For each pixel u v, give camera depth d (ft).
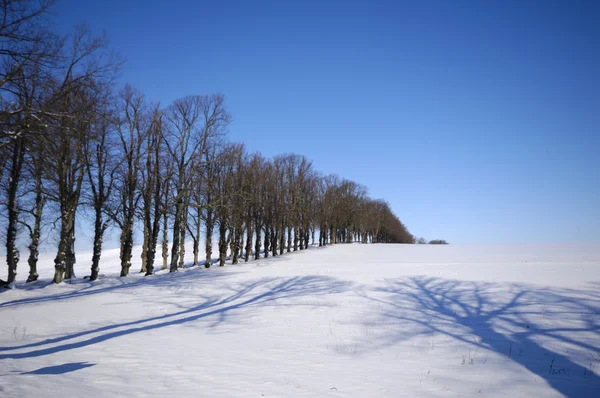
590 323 44.83
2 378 25.04
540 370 30.58
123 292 74.90
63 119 50.29
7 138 46.19
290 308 60.13
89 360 32.37
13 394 21.76
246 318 53.62
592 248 193.77
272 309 59.67
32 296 68.44
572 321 46.03
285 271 105.81
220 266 127.24
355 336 43.24
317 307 60.39
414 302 62.08
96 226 89.92
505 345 38.29
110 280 88.48
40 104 46.91
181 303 65.36
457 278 83.20
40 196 81.51
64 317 52.54
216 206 117.91
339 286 79.00
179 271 112.37
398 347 38.55
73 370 29.01
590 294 60.59
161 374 28.66
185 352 35.96
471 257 149.28
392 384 27.02
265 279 90.63
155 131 101.35
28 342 38.88
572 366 31.53
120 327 47.57
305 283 83.87
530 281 75.10
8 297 66.59
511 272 90.79
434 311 55.57
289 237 189.78
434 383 27.32
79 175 81.05
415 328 46.42
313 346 38.93
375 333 44.50
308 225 204.13
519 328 44.34
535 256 146.51
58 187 80.53
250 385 26.32
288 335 43.88
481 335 42.27
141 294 73.20
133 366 30.81
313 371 30.12
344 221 260.21
